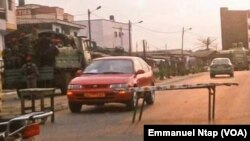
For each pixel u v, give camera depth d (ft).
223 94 68.64
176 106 54.24
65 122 43.55
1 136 16.46
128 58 55.21
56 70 84.74
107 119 44.60
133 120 41.91
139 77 53.36
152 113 48.11
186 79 136.67
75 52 90.38
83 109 55.21
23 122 16.52
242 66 221.87
